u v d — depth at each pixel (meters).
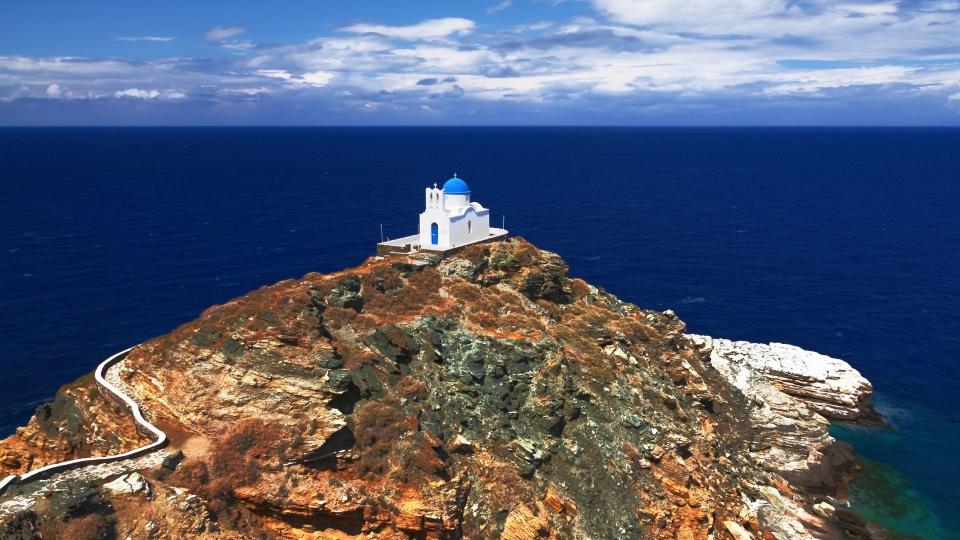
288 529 46.69
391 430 50.94
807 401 86.25
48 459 54.44
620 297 129.25
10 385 87.31
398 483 48.75
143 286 127.31
